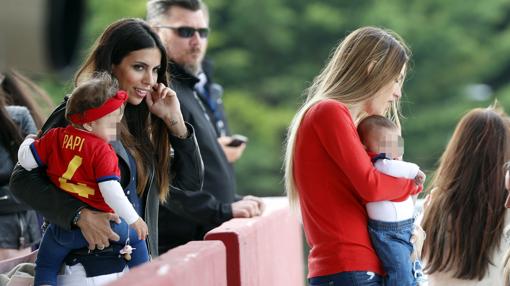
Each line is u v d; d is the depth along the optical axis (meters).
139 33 17.14
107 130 15.92
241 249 19.61
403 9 102.38
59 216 15.83
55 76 11.84
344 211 17.09
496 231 20.69
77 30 11.63
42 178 16.12
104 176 15.71
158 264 15.57
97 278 16.27
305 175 17.31
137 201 17.12
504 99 98.56
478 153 20.89
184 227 22.84
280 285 25.66
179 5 23.28
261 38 99.19
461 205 20.78
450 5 103.56
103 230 15.85
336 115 17.02
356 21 99.12
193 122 22.59
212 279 17.70
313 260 17.30
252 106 94.25
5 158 21.02
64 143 15.88
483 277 20.80
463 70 100.94
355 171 16.80
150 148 17.58
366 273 16.94
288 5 100.94
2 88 22.27
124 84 17.16
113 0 81.81
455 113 96.44
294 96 97.81
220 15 99.19
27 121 21.52
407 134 96.19
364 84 17.53
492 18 104.00
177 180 18.42
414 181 17.38
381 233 17.09
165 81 17.92
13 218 21.08
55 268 16.27
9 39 11.39
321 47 100.25
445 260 20.91
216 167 23.03
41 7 11.35
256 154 91.44
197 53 23.48
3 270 18.58
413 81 99.94
